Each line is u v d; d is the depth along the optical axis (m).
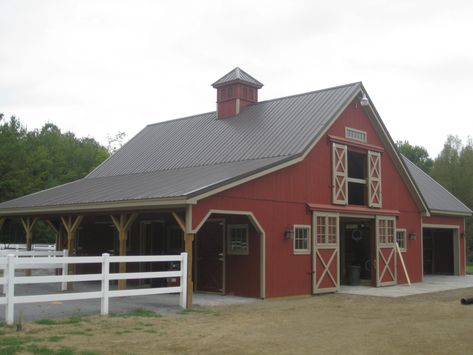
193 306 12.78
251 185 14.42
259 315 11.68
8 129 41.00
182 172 17.03
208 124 21.03
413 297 15.95
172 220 17.39
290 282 15.48
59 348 7.75
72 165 52.72
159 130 23.47
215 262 15.91
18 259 9.80
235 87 20.59
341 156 17.72
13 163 35.19
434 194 25.56
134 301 13.34
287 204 15.61
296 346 8.44
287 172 15.69
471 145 47.38
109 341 8.45
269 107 19.81
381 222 19.42
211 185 12.93
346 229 21.11
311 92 19.41
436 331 9.82
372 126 19.45
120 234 14.53
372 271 19.06
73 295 10.41
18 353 7.36
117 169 21.30
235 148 17.69
